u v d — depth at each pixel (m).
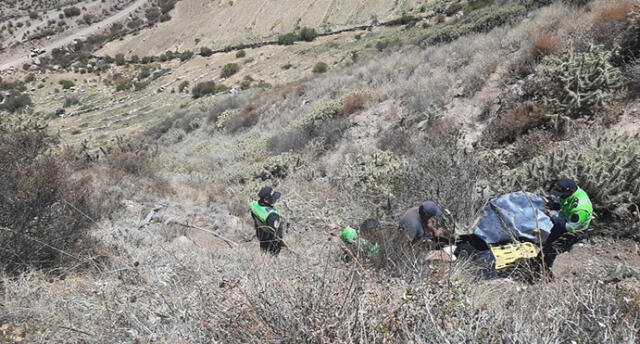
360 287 2.69
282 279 3.03
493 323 2.58
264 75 51.03
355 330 2.52
